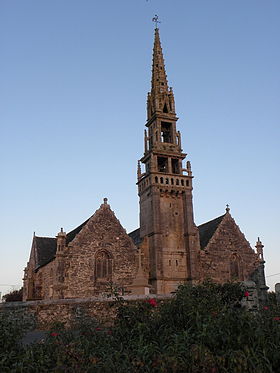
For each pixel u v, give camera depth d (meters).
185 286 16.36
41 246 52.03
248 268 50.75
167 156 53.41
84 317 20.45
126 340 11.59
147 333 11.65
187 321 12.02
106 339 11.58
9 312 20.00
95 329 12.84
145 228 50.84
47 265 45.34
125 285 42.84
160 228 48.62
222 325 10.95
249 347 10.04
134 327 12.09
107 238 43.84
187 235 49.69
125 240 44.75
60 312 20.59
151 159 52.25
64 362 9.82
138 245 51.12
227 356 9.58
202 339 10.38
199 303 13.00
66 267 40.69
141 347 10.27
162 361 9.41
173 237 49.66
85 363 9.73
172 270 47.88
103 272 42.72
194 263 47.97
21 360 9.75
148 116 57.59
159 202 50.12
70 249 41.53
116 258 43.59
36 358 9.91
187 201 51.28
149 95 58.66
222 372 9.25
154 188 50.44
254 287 20.30
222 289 19.19
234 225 52.22
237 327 10.80
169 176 51.88
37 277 48.41
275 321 12.23
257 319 12.34
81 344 10.73
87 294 40.69
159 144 53.91
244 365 9.16
